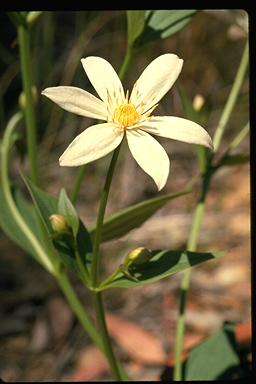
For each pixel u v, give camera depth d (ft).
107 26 3.35
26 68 1.56
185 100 1.58
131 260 1.22
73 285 2.57
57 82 3.31
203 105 1.69
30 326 2.39
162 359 2.13
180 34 3.37
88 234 1.32
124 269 1.23
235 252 2.63
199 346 1.61
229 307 2.36
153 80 1.18
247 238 2.70
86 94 1.14
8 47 3.51
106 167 3.06
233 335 1.61
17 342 2.33
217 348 1.60
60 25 3.57
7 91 3.49
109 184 1.18
